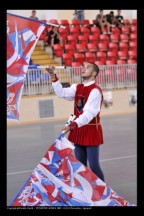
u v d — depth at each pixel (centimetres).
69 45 1554
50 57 1514
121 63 1544
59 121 1270
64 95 469
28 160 712
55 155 435
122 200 438
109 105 1409
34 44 443
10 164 681
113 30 1762
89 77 460
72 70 1341
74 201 420
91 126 452
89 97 443
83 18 1864
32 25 442
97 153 457
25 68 438
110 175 594
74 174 432
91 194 429
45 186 426
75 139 461
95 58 1559
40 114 1291
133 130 1037
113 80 1423
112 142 873
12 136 987
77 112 462
